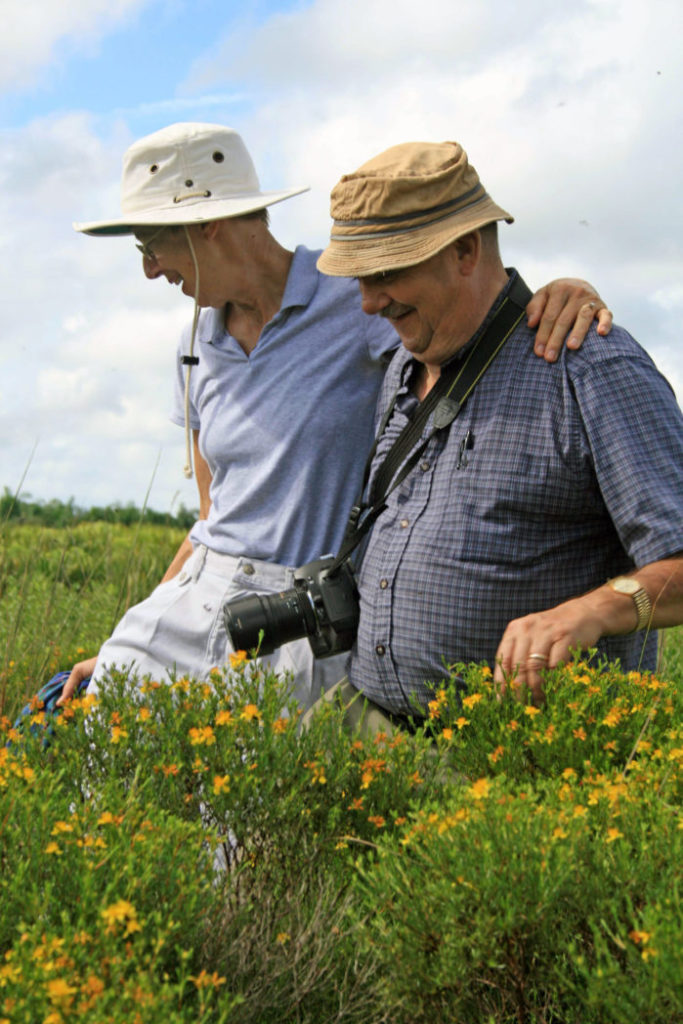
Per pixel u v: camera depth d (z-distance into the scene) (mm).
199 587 3338
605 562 2584
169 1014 1398
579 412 2449
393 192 2482
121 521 11602
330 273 2607
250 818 2018
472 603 2512
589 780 1873
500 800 1731
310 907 1907
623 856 1601
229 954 1707
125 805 1823
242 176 3320
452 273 2529
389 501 2760
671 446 2412
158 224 3137
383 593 2648
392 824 2016
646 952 1413
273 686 2266
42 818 1780
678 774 1888
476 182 2607
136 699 2389
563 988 1574
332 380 3166
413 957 1603
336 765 2094
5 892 1641
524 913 1554
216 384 3350
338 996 1755
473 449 2539
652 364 2506
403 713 2670
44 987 1384
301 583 2863
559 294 2564
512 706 2197
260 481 3238
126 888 1573
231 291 3215
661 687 2201
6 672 4281
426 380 2844
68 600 5984
